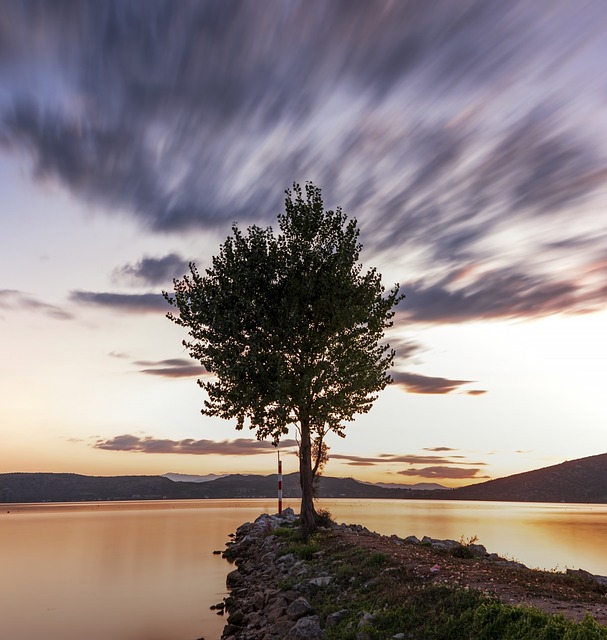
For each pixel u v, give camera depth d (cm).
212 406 3328
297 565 2750
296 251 3475
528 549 6159
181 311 3397
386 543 2895
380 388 3497
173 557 5353
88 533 9006
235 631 2147
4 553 5975
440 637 1476
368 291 3462
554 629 1288
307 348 3353
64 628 2533
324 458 4875
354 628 1664
